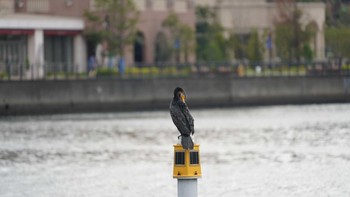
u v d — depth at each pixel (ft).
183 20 427.33
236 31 438.40
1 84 303.89
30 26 357.00
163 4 420.77
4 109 303.68
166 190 164.14
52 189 167.32
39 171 186.60
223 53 429.79
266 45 415.64
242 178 173.06
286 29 400.67
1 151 216.54
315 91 330.54
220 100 330.54
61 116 303.68
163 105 324.19
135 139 237.04
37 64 332.60
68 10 387.96
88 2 385.29
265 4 442.09
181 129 117.39
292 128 249.55
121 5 376.07
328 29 401.08
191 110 323.78
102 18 377.71
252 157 199.52
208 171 182.50
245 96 332.60
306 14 410.52
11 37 359.05
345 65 350.64
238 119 282.15
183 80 326.85
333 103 329.52
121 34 375.04
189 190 118.32
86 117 299.17
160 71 344.49
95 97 315.78
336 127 248.11
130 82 320.29
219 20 449.89
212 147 218.18
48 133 250.98
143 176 179.32
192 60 419.95
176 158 118.42
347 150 203.82
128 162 197.98
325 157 193.88
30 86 306.96
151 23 415.03
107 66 371.35
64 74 336.90
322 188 160.25
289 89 332.19
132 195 160.45
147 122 278.67
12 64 332.60
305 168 180.45
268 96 332.80
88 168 190.19
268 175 174.81
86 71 363.15
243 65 360.28
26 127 266.98
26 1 392.68
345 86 328.90
